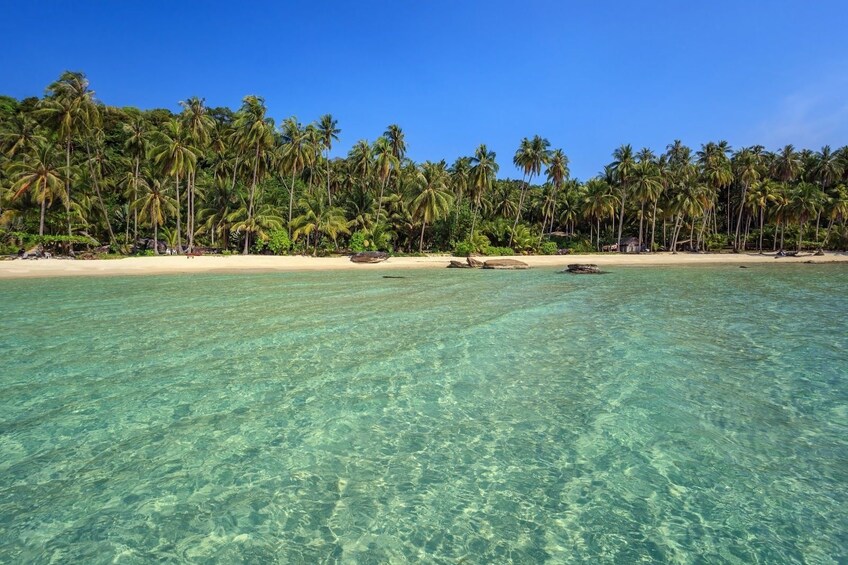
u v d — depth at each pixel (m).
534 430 7.21
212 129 61.69
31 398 8.35
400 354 11.44
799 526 4.94
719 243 80.44
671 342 12.79
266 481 5.77
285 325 14.96
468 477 5.91
